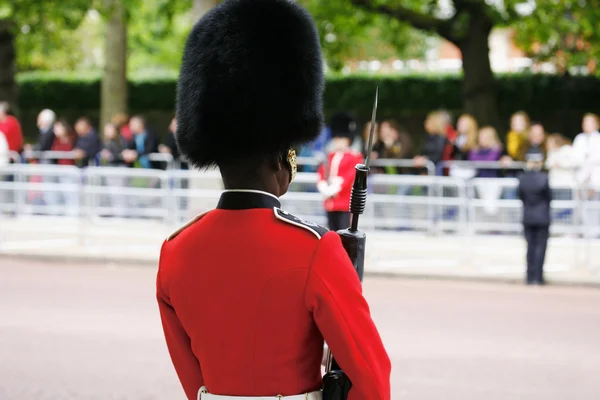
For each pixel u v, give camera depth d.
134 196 20.14
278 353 3.70
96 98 38.91
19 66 44.06
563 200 18.06
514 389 10.20
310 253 3.67
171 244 4.05
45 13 27.75
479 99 28.19
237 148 3.85
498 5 28.22
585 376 10.73
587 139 19.09
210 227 3.87
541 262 16.75
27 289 15.86
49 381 10.45
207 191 19.89
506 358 11.49
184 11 30.05
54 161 23.66
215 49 3.92
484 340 12.42
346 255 3.78
